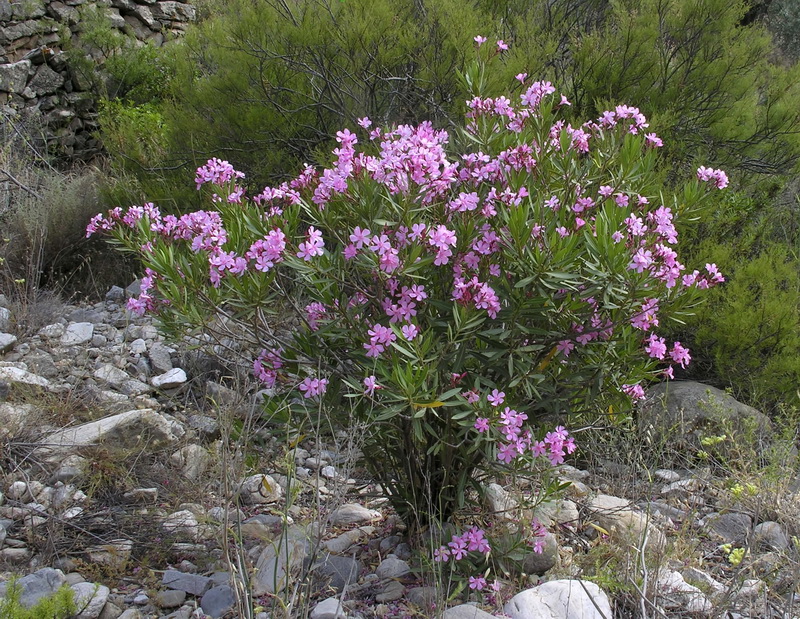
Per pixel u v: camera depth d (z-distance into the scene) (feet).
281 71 19.08
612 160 10.10
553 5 20.51
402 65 18.67
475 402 8.59
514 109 10.75
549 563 9.57
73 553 9.87
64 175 24.20
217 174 10.30
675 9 19.13
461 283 8.68
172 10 32.60
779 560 9.84
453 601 9.04
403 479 10.18
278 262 8.68
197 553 10.09
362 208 8.69
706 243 16.20
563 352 9.36
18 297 17.13
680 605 8.80
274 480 11.68
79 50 28.04
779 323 14.89
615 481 12.19
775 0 35.37
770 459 11.82
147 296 9.53
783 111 19.03
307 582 8.41
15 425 12.00
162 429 12.41
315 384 9.03
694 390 14.02
